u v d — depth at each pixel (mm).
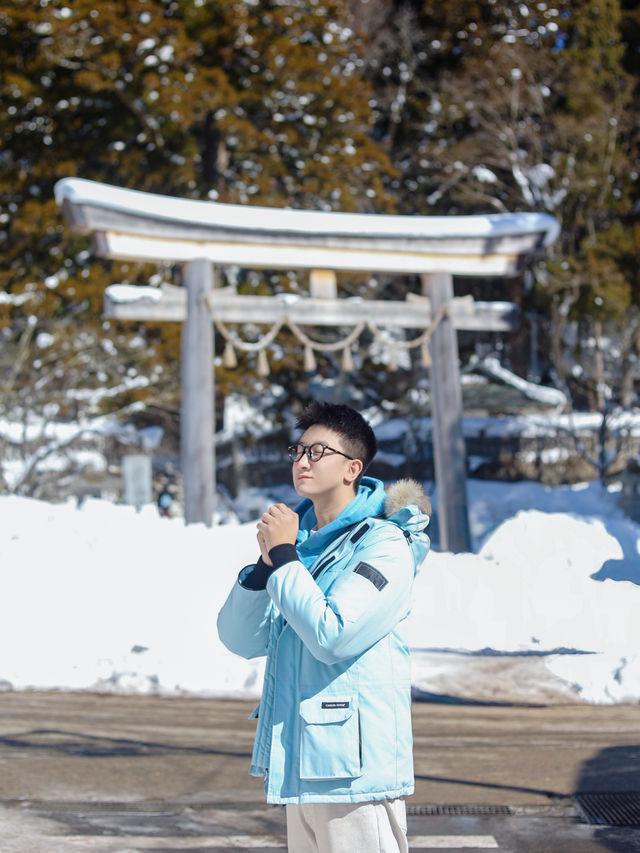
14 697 7773
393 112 41188
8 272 29953
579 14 38125
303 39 33688
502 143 38156
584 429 35469
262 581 2385
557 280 34688
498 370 34438
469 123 40875
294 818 2396
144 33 29781
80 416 31875
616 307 33594
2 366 29641
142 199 14664
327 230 15523
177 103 29516
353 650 2207
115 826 4473
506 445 35375
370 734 2225
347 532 2443
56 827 4434
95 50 30094
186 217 14875
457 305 16422
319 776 2197
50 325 29812
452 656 8555
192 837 4344
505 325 16656
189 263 15156
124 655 8555
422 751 6066
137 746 6121
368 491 2500
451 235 16094
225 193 31891
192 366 15047
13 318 30062
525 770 5598
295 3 32969
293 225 15414
